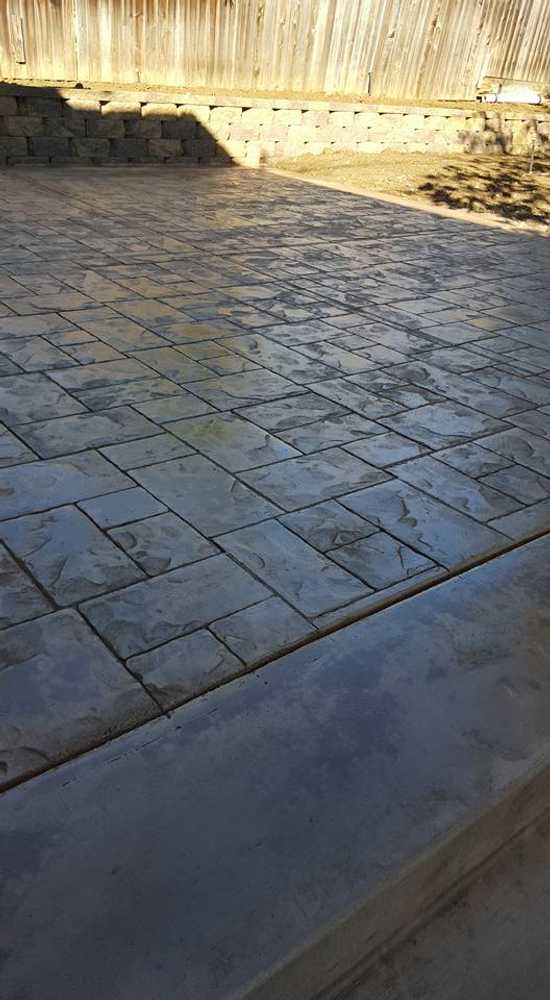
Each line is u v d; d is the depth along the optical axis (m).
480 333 4.75
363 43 10.46
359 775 1.70
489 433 3.45
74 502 2.62
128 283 5.01
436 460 3.16
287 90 10.23
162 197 7.78
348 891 1.46
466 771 1.74
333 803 1.63
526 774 1.76
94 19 8.38
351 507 2.76
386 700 1.92
